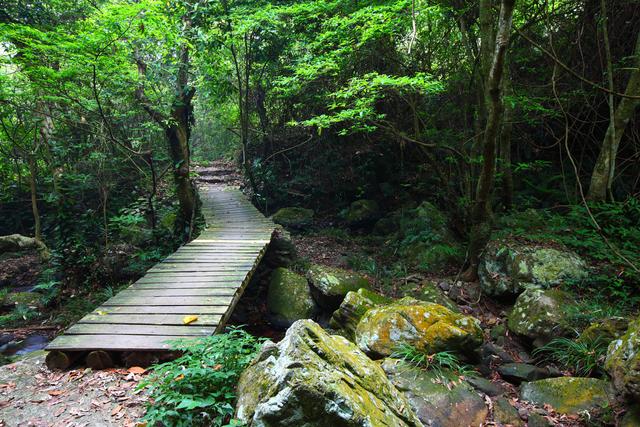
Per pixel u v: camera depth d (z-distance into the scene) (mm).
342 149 10617
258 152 12156
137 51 6887
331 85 8352
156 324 3385
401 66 7570
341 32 6922
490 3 5363
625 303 4270
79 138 9094
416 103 7191
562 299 4285
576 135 7055
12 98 7012
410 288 5867
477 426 2873
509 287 4992
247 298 6496
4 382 2861
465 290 5504
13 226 10055
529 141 7520
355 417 1680
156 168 11328
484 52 5445
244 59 9945
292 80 7598
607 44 5668
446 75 7621
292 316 5730
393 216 8953
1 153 9438
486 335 4582
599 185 6000
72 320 5719
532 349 4145
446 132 7125
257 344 2664
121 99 7977
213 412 2121
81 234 7082
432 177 8258
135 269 7051
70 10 8172
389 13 6117
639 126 6730
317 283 5762
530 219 6035
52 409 2482
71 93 6816
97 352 2982
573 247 5254
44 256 8266
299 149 11539
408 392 3084
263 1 8594
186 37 7078
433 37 7609
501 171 6629
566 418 2941
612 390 3014
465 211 6602
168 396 2068
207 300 3934
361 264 7238
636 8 6430
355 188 10305
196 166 15680
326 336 2260
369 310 4270
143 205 8578
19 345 5172
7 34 5152
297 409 1677
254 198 10852
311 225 9750
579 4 6996
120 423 2314
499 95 4508
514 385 3613
